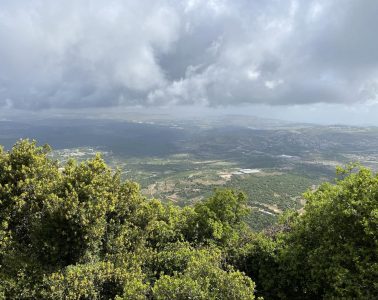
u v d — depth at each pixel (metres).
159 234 22.09
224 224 23.70
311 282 16.02
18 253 15.76
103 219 16.92
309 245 16.25
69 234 16.09
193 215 24.12
